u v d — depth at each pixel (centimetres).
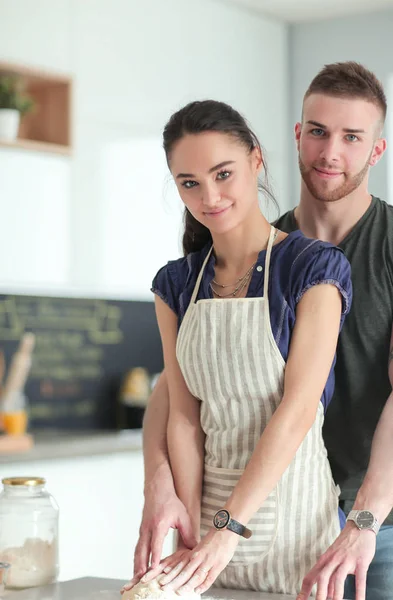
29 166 392
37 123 412
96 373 470
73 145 404
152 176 439
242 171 164
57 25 399
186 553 169
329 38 480
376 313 204
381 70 463
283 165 491
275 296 170
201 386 178
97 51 413
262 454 163
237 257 177
